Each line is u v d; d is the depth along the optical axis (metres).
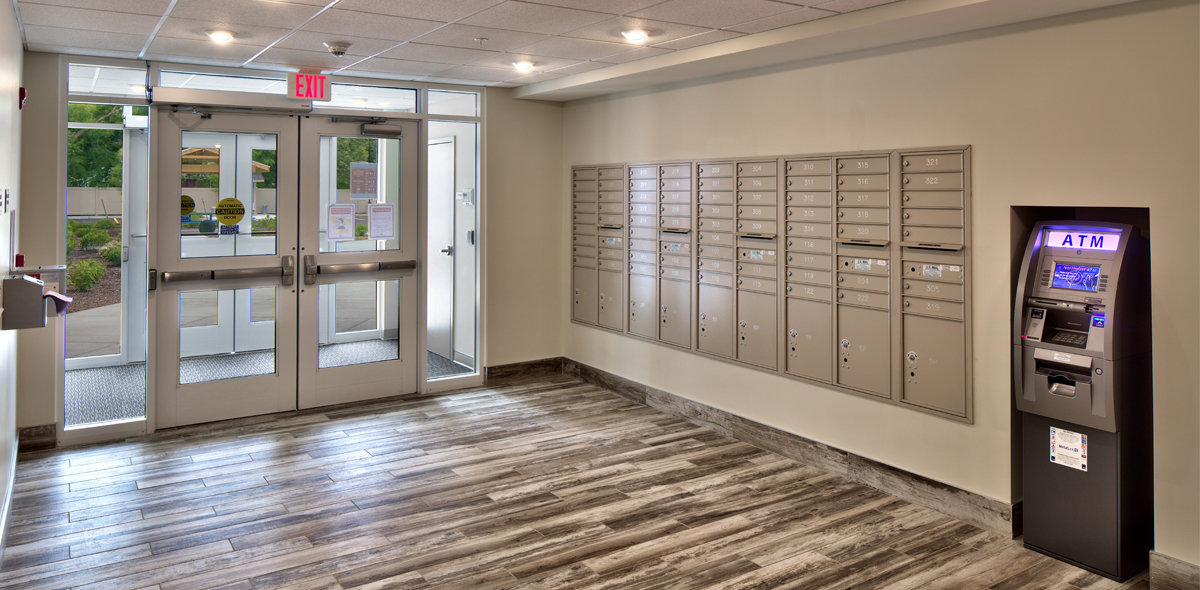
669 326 5.70
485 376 6.52
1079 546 3.38
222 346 5.48
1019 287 3.43
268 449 4.88
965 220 3.77
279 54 4.84
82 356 7.05
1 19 2.89
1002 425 3.70
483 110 6.29
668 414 5.73
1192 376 3.01
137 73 5.15
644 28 4.07
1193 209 2.98
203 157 5.26
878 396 4.26
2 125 2.96
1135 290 3.24
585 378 6.64
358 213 5.88
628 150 5.97
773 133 4.76
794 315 4.72
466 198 6.76
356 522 3.82
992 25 3.57
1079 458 3.35
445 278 7.21
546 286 6.79
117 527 3.72
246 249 5.46
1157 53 3.06
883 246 4.16
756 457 4.83
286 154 5.54
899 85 4.03
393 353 6.15
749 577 3.28
